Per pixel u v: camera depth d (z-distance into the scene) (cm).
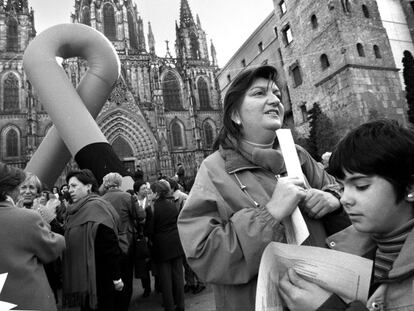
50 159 1336
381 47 3466
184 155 6188
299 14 3944
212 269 214
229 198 237
